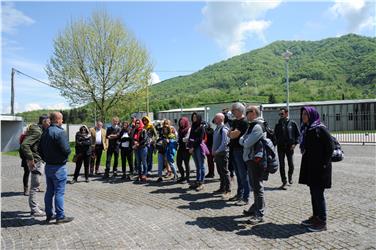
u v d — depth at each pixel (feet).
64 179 21.76
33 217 22.97
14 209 25.34
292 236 17.81
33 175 23.50
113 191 31.22
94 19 103.81
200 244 17.07
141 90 109.29
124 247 17.01
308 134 18.98
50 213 21.71
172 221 21.04
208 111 98.37
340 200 25.05
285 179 29.60
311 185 18.80
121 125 41.37
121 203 26.32
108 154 39.52
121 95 106.93
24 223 21.58
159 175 35.29
